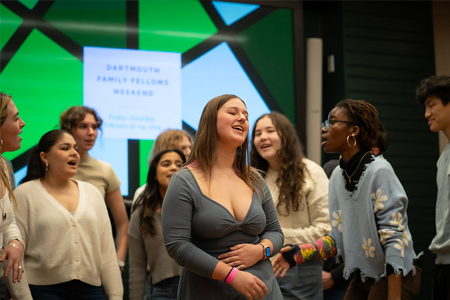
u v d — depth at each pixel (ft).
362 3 17.24
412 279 7.37
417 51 17.61
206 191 6.05
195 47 15.47
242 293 5.68
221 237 5.96
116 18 14.97
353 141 7.80
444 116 9.00
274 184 9.52
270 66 15.98
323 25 17.78
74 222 8.47
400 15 17.58
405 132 17.06
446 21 18.33
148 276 10.43
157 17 15.28
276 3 16.24
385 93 17.01
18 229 7.53
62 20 14.51
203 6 15.67
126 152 14.53
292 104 16.01
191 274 6.00
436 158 17.30
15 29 14.08
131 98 14.76
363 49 17.01
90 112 11.06
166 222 5.91
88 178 10.73
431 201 17.06
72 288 8.27
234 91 15.60
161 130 14.90
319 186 9.29
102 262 9.00
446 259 8.56
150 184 9.90
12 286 7.82
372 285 7.59
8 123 7.35
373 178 7.43
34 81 14.06
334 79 17.12
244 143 6.48
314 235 8.89
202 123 6.36
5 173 7.58
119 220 11.04
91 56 14.60
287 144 9.46
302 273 8.77
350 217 7.72
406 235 7.25
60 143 8.81
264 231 6.53
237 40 15.83
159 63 15.12
